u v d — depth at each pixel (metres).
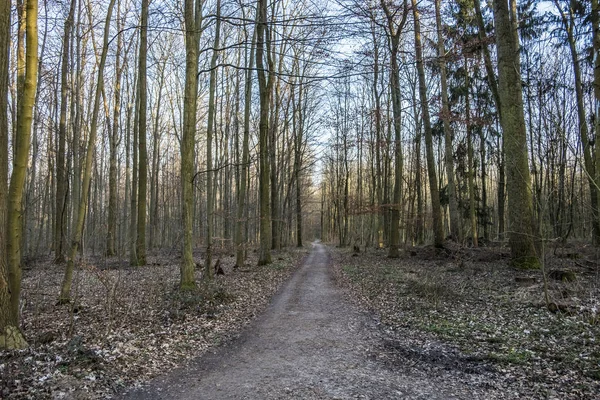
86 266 7.54
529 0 16.72
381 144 22.00
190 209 10.38
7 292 5.48
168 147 36.69
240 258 17.69
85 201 9.20
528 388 4.54
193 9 10.45
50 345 5.77
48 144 24.09
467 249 16.41
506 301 8.65
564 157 18.02
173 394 4.53
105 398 4.36
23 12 10.50
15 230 5.70
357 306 9.73
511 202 12.30
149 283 11.41
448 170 18.86
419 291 10.27
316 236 89.56
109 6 8.91
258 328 7.68
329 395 4.46
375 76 21.89
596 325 6.45
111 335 6.53
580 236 25.19
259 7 15.85
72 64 18.52
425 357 5.79
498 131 23.66
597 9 9.40
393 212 20.44
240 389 4.67
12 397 4.04
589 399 4.16
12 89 13.96
